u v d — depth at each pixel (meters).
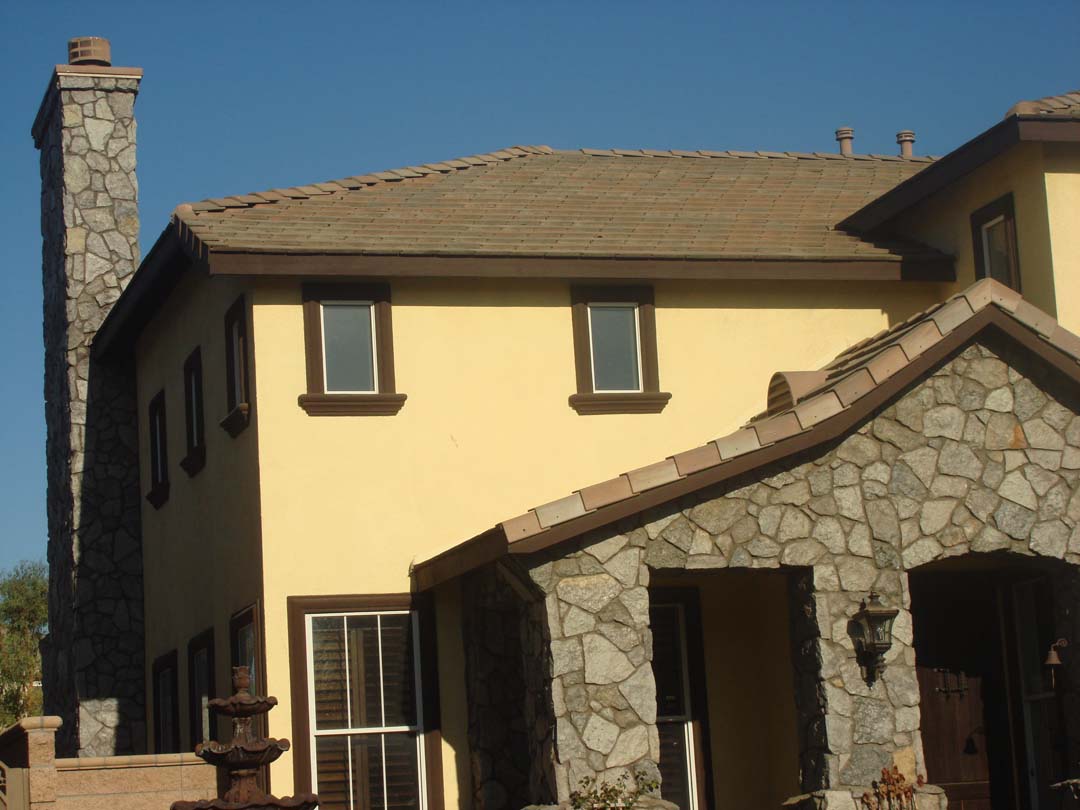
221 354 18.06
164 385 21.25
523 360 17.66
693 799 16.75
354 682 16.27
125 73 23.64
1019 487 14.69
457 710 16.48
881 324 19.12
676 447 18.03
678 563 14.00
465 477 17.16
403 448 17.00
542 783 13.91
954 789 16.59
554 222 18.80
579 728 13.56
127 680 22.41
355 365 17.08
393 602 16.53
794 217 20.14
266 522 16.36
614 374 18.08
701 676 17.03
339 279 17.02
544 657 13.80
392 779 16.17
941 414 14.67
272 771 15.73
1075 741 14.51
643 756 13.63
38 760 13.73
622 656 13.77
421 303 17.41
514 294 17.77
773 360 18.62
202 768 14.45
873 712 13.98
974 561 16.05
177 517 20.45
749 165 22.72
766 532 14.17
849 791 13.71
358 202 18.80
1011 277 17.92
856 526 14.32
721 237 18.84
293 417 16.69
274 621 16.16
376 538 16.69
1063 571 14.80
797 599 14.40
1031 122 16.92
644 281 18.14
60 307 23.53
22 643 40.09
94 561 22.58
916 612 16.92
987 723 16.84
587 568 13.86
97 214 23.28
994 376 14.84
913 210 19.75
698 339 18.41
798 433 14.10
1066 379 14.90
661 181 21.31
